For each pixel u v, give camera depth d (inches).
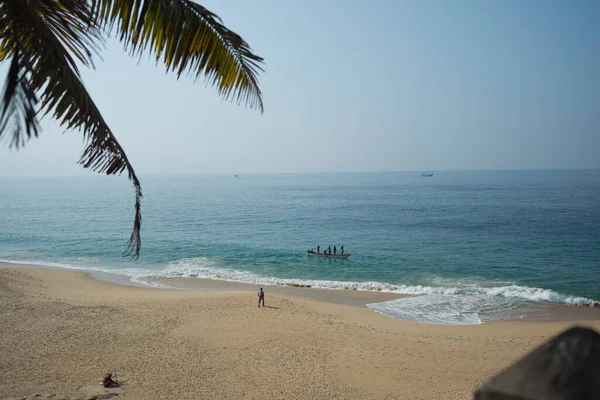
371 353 744.3
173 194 7583.7
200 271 1589.6
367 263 1765.5
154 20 177.8
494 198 5502.0
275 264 1742.1
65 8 180.2
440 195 6314.0
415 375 666.2
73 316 911.0
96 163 173.8
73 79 160.1
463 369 687.1
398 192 7308.1
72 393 585.9
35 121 127.0
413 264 1743.4
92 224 3152.1
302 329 857.5
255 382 641.0
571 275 1529.3
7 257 1886.1
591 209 3892.7
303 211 4202.8
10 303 993.5
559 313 1032.8
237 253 1984.5
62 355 718.5
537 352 36.0
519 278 1494.8
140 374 657.0
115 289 1246.3
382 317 979.3
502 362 713.0
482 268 1660.9
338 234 2657.5
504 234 2539.4
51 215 3868.1
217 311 967.0
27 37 146.3
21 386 604.1
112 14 178.7
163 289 1264.8
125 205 5103.3
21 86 128.4
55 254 1957.4
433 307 1077.1
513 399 32.0
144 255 1931.6
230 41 190.9
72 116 164.2
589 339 35.0
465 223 3080.7
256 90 210.8
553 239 2325.3
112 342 776.9
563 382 31.2
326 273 1588.3
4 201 5915.4
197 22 182.1
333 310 1024.2
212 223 3245.6
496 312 1036.5
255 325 877.2
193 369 678.5
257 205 5007.4
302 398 598.9
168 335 815.1
